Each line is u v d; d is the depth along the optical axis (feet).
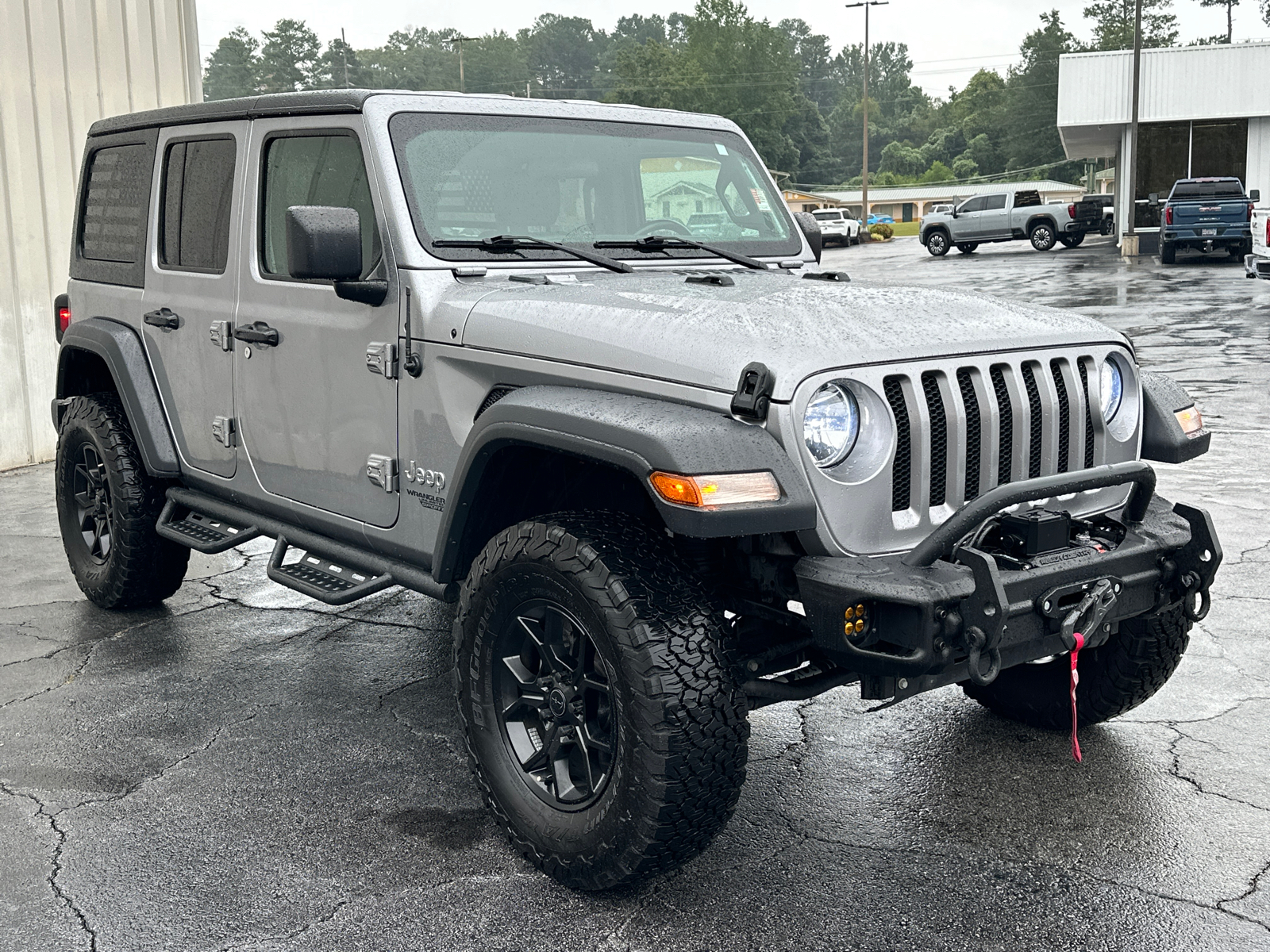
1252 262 63.57
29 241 29.55
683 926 9.78
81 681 15.37
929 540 9.37
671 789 9.30
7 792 12.23
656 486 8.95
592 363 10.23
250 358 14.07
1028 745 13.23
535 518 10.31
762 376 9.14
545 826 10.33
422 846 11.13
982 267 102.53
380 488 12.48
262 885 10.43
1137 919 9.78
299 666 15.93
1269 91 106.73
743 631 10.93
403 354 11.82
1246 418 31.89
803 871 10.62
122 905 10.11
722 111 397.60
